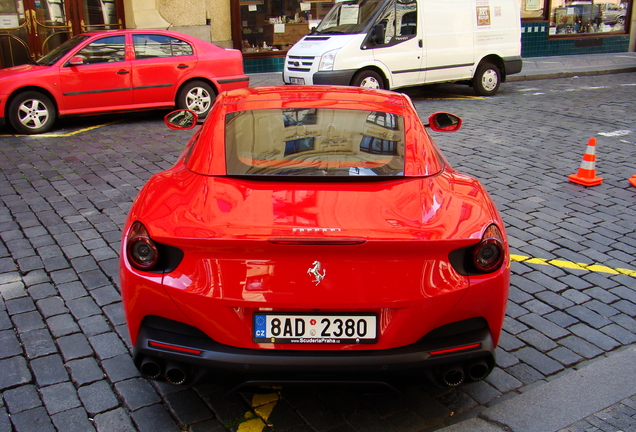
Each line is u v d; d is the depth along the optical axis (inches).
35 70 361.4
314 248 96.3
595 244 203.5
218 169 117.9
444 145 334.3
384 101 144.5
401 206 108.0
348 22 465.7
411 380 103.5
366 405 120.7
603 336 148.3
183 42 401.7
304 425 114.5
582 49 791.1
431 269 100.5
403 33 459.8
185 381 104.0
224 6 601.9
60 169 285.1
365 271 98.3
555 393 123.6
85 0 536.1
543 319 155.8
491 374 131.9
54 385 125.7
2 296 163.2
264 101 141.2
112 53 381.4
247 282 98.3
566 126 383.2
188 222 103.0
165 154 314.7
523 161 303.6
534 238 208.2
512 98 493.0
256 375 100.4
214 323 99.9
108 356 135.9
